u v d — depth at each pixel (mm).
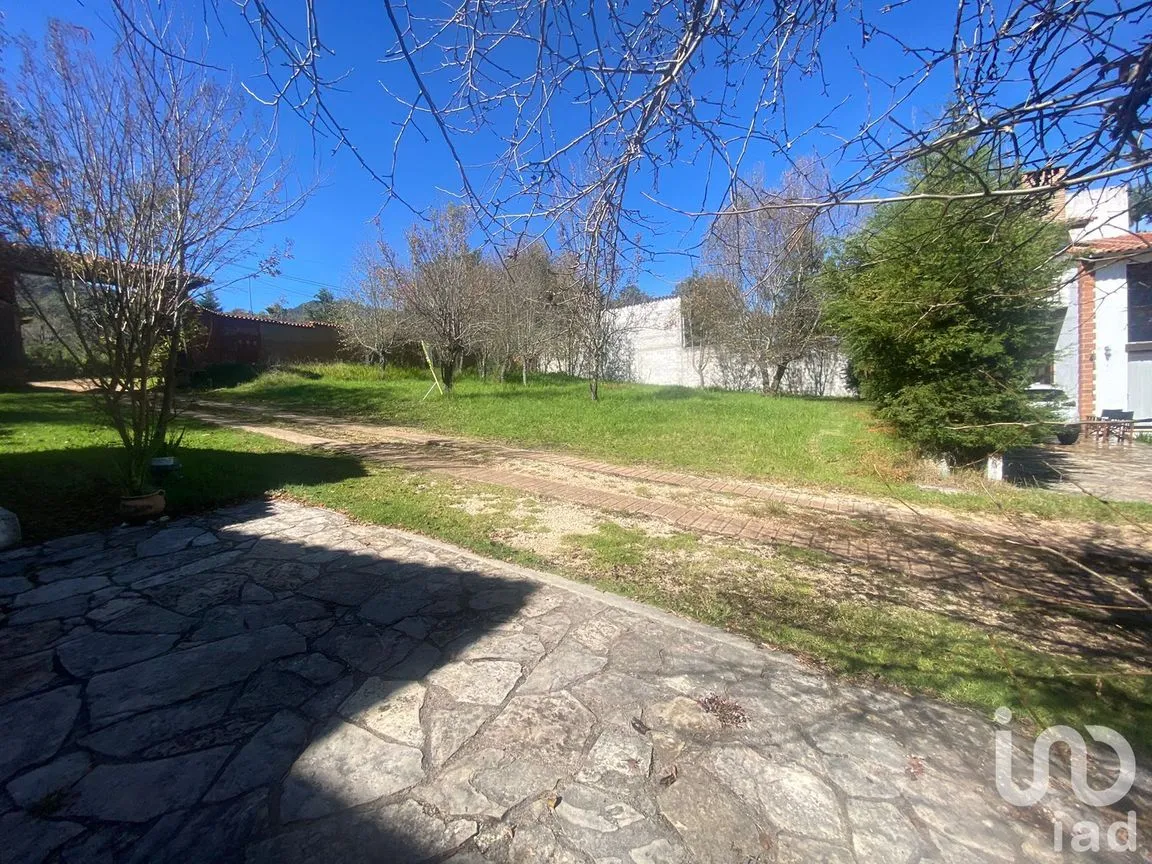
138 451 5074
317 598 3506
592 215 2375
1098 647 3082
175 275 5207
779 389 18031
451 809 1877
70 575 3834
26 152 4289
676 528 5152
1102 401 11203
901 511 5922
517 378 21047
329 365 23000
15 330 15938
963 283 3211
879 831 1812
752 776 2045
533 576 3879
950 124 1974
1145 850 1752
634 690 2570
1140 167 1615
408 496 6000
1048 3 1582
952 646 3051
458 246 14125
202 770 2033
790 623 3281
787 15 1979
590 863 1682
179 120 4855
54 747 2141
